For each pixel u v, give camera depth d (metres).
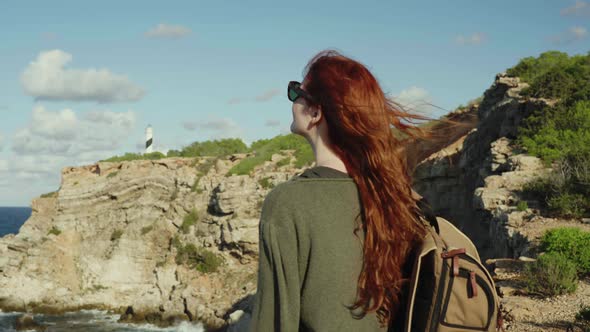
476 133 35.78
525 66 37.53
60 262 51.19
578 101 28.11
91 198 54.00
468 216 33.12
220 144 66.12
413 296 1.57
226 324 39.78
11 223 190.25
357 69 1.77
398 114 1.79
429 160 36.41
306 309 1.56
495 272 14.45
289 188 1.63
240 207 46.22
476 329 1.52
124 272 49.78
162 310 44.34
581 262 13.76
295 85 1.82
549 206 20.34
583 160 21.98
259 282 1.61
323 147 1.75
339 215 1.59
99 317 46.09
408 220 1.64
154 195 52.66
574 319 10.39
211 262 45.78
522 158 25.16
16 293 48.97
